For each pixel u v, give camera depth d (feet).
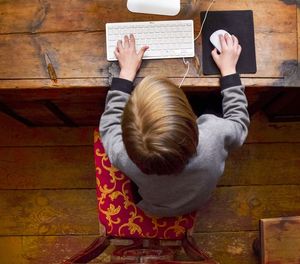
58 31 4.60
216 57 4.50
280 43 4.58
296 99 5.08
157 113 3.35
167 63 4.54
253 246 6.07
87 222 6.29
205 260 4.05
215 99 4.91
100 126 4.26
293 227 4.64
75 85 4.50
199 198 4.02
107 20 4.62
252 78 4.52
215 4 4.66
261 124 6.40
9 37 4.59
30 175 6.35
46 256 6.25
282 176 6.35
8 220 6.29
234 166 6.35
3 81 4.50
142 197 4.23
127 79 4.35
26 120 6.02
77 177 6.34
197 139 3.50
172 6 4.63
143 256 4.78
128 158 3.82
